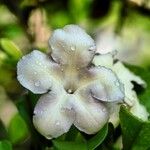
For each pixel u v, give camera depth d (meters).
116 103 0.18
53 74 0.18
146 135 0.18
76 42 0.18
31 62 0.17
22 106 0.19
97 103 0.17
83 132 0.18
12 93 0.24
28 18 0.25
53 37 0.18
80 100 0.17
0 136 0.21
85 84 0.18
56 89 0.18
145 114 0.19
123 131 0.18
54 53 0.18
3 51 0.23
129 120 0.18
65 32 0.18
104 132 0.17
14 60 0.23
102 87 0.18
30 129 0.19
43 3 0.26
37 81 0.17
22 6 0.25
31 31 0.25
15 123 0.22
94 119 0.17
